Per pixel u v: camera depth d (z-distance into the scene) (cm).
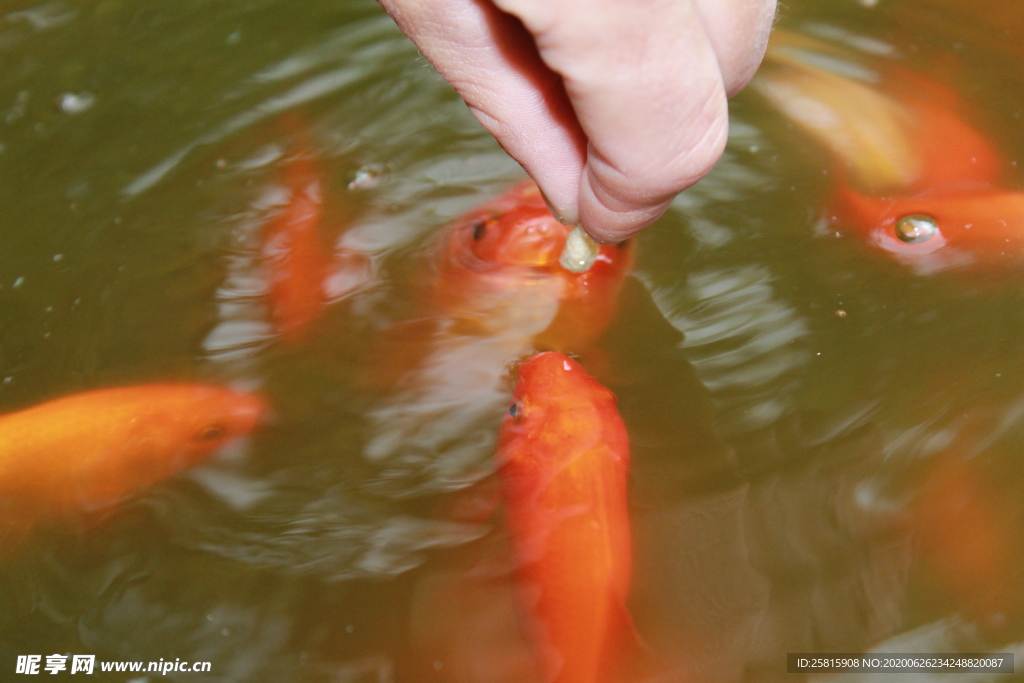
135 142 56
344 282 51
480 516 45
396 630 44
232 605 44
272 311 50
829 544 44
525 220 51
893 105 56
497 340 49
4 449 47
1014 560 44
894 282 50
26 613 44
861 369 48
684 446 46
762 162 54
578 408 46
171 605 44
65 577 45
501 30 41
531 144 42
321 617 44
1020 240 50
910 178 53
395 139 56
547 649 43
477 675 43
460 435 47
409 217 53
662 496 45
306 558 45
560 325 49
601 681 43
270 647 44
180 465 47
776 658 43
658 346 49
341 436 47
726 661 43
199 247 52
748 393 47
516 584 44
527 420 46
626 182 41
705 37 40
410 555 45
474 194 54
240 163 55
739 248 51
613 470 45
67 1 64
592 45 39
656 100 40
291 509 46
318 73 59
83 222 53
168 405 48
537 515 45
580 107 40
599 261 50
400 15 42
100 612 44
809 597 44
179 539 45
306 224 53
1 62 60
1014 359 47
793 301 49
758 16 41
